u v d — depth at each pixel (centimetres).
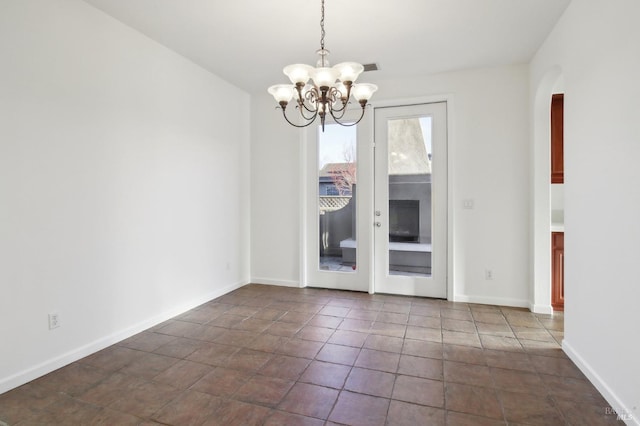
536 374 222
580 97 226
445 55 333
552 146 357
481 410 185
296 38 300
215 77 389
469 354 251
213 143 388
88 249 253
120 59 276
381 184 410
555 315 334
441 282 390
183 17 267
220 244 402
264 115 452
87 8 249
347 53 328
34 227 218
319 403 192
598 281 203
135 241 291
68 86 238
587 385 209
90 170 254
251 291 423
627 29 171
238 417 180
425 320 321
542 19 267
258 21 271
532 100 340
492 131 363
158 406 189
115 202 273
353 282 425
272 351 257
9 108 205
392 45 312
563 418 178
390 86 397
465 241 375
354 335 287
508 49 320
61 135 233
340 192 429
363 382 214
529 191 353
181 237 343
